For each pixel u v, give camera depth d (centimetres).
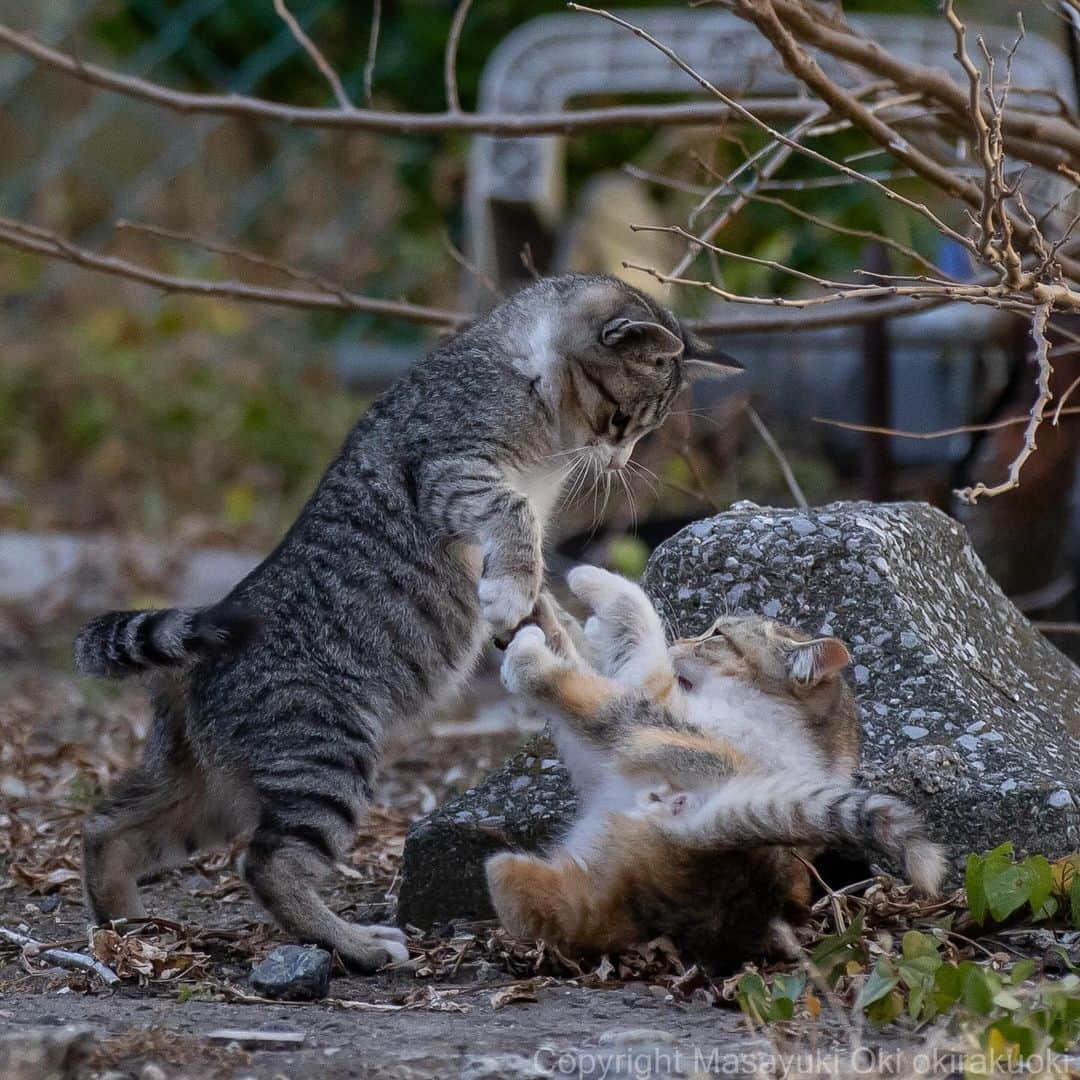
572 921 829
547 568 1134
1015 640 1060
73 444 2553
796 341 1870
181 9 2670
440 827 943
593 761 880
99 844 941
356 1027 732
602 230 2044
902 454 1828
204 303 2766
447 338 1138
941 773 886
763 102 1227
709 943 822
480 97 2159
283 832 913
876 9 2417
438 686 1008
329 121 1212
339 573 977
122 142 2878
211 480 2495
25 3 2755
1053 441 1596
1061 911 838
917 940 731
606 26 1975
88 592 1973
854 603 961
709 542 992
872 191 1784
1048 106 1586
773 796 786
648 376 1086
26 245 1166
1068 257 1162
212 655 923
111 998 799
